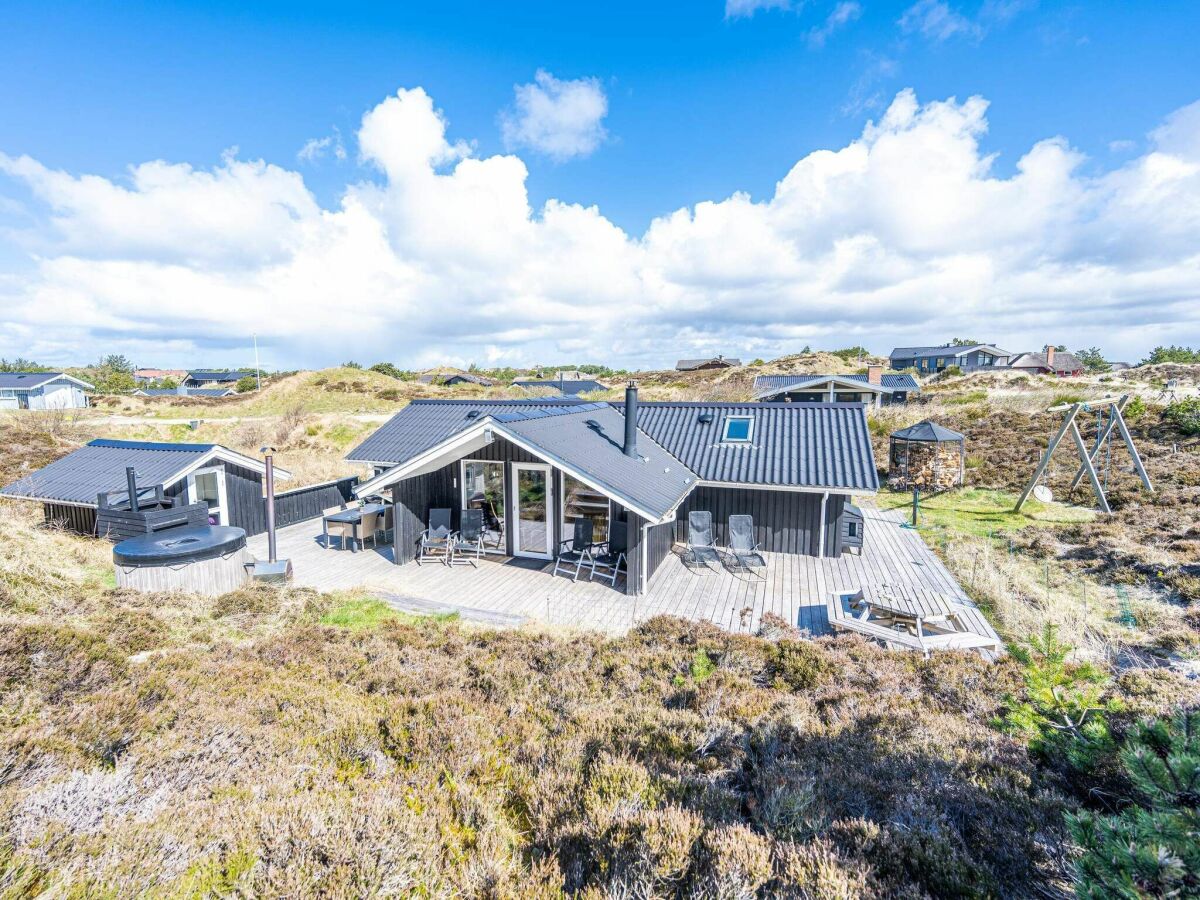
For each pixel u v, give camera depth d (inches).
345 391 1822.1
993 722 170.7
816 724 167.9
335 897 90.7
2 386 1827.0
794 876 96.1
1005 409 1016.9
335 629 271.0
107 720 149.4
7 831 104.3
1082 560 401.7
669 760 145.9
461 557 434.3
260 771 133.5
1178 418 777.6
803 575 394.6
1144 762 93.7
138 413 1528.1
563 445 385.7
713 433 505.0
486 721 166.4
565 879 100.8
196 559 341.4
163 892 93.1
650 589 369.1
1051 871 103.2
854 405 492.7
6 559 323.3
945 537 480.7
